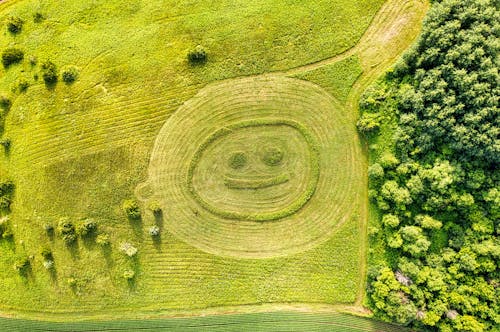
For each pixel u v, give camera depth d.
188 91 32.81
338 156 32.06
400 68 29.81
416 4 31.38
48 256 32.94
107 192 32.91
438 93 27.48
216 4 32.81
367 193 31.69
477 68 26.69
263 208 32.75
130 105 33.00
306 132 32.22
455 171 27.83
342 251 32.06
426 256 29.58
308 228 32.47
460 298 28.30
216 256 32.84
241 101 32.66
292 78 32.34
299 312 32.34
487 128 26.50
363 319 31.86
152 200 32.91
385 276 30.02
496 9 27.16
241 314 32.66
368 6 31.73
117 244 32.94
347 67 31.89
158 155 32.88
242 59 32.56
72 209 33.00
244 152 32.69
